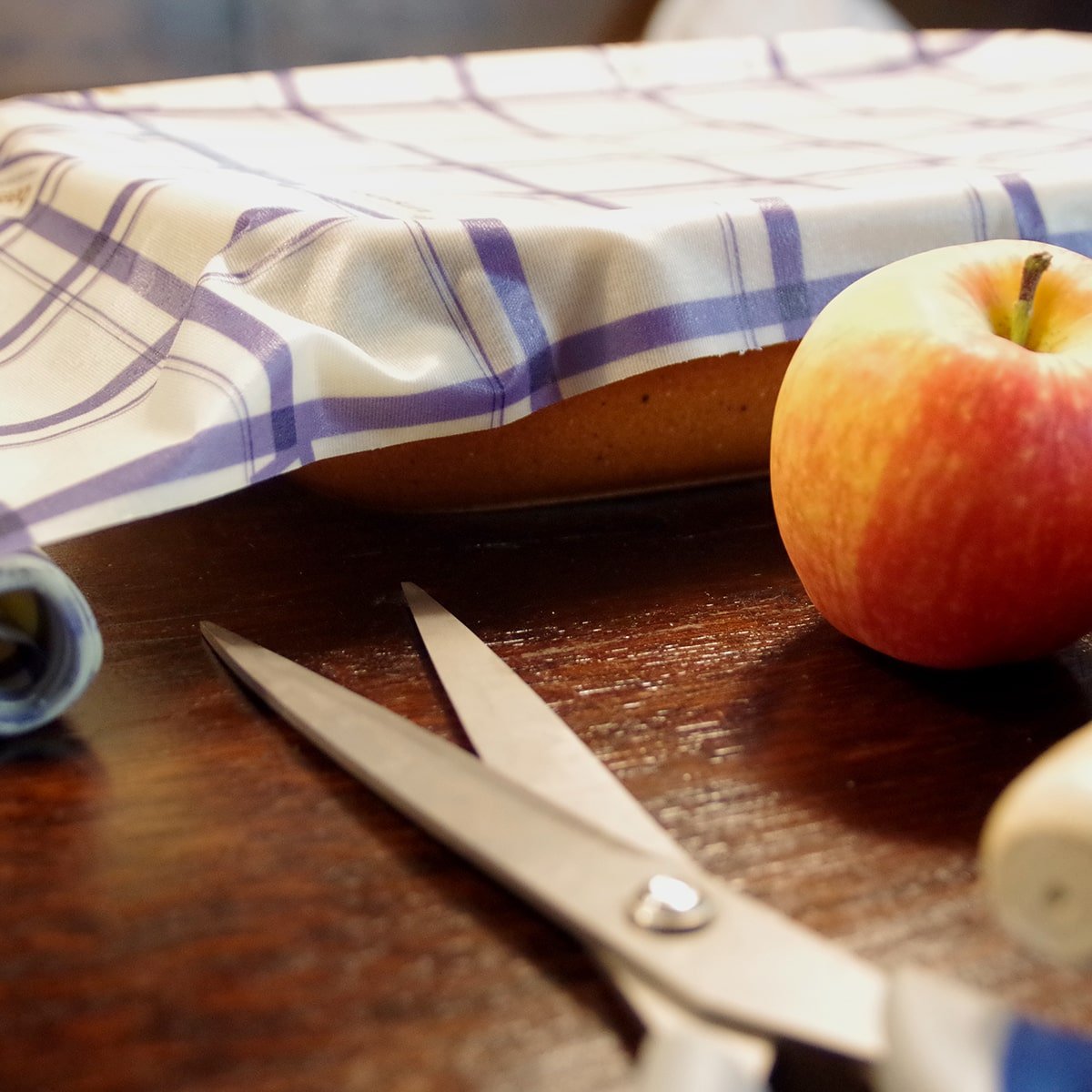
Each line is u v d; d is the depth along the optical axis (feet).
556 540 1.13
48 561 0.83
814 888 0.74
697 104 2.08
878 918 0.72
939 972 0.69
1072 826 0.57
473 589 1.04
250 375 0.93
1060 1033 0.58
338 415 0.99
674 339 1.07
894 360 0.85
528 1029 0.66
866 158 1.47
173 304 1.07
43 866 0.75
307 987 0.68
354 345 0.99
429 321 1.03
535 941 0.70
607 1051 0.65
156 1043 0.65
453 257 1.03
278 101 2.00
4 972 0.68
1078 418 0.82
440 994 0.67
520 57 2.18
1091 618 0.88
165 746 0.84
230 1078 0.63
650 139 1.73
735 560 1.09
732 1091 0.58
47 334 1.14
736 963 0.64
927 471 0.83
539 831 0.71
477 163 1.50
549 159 1.53
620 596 1.03
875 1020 0.61
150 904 0.72
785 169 1.41
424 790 0.75
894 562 0.86
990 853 0.60
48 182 1.33
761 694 0.90
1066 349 0.88
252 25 2.56
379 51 2.70
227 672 0.92
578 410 1.12
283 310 1.03
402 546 1.12
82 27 2.41
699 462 1.20
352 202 1.18
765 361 1.15
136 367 1.03
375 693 0.90
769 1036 0.61
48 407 1.02
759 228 1.11
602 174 1.40
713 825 0.78
